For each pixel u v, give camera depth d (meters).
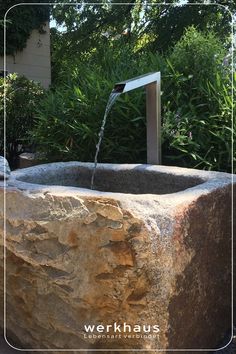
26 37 7.57
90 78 3.80
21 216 1.69
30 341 1.85
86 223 1.52
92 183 2.45
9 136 5.38
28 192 1.71
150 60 4.05
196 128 3.17
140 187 2.40
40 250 1.64
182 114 3.26
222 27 6.88
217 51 3.66
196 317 1.76
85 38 8.11
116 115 3.35
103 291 1.50
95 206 1.51
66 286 1.58
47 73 8.07
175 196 1.69
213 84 3.35
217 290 1.94
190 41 3.75
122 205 1.47
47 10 7.79
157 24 7.39
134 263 1.44
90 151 3.50
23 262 1.72
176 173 2.26
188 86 3.43
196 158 3.05
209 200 1.79
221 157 3.08
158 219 1.49
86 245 1.52
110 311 1.52
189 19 7.07
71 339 1.65
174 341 1.59
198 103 3.34
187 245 1.62
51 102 3.87
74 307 1.59
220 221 1.90
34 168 2.38
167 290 1.50
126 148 3.32
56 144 3.62
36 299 1.73
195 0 7.20
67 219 1.56
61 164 2.51
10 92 5.43
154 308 1.48
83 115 3.56
